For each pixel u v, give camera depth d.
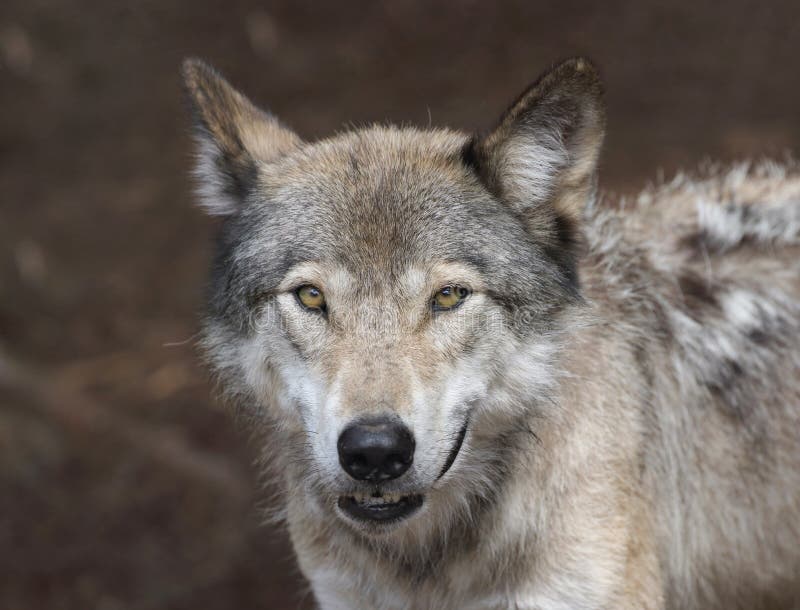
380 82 28.92
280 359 9.16
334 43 30.84
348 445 8.12
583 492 9.33
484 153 9.20
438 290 8.73
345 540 9.87
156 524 18.17
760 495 10.52
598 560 9.27
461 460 9.02
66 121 29.73
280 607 16.38
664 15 29.39
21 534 18.25
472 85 28.11
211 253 10.38
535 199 9.34
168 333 22.17
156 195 26.58
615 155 23.86
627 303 10.16
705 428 10.38
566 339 9.36
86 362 21.70
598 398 9.50
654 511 9.91
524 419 9.32
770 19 28.48
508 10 30.73
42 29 32.66
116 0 33.19
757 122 24.52
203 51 31.17
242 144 10.12
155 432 19.62
